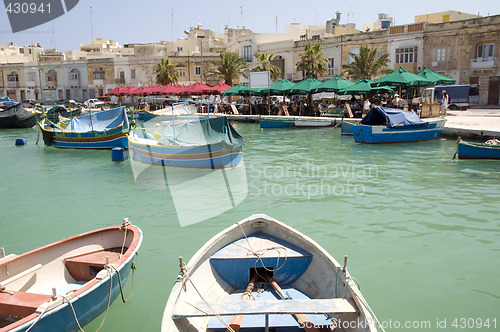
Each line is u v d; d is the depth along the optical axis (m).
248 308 4.79
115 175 15.72
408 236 8.59
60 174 16.23
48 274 6.46
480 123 23.12
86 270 6.59
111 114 23.86
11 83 69.38
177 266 7.48
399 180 13.37
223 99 47.69
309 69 40.88
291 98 40.94
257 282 6.26
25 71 68.44
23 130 36.62
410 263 7.39
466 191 11.83
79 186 13.98
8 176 16.02
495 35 35.62
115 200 12.01
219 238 6.45
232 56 48.41
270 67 46.25
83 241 7.00
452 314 5.89
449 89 35.97
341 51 44.59
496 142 16.36
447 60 38.47
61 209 11.26
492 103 37.06
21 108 38.03
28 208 11.41
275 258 6.18
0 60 70.75
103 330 5.69
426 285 6.64
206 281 5.91
